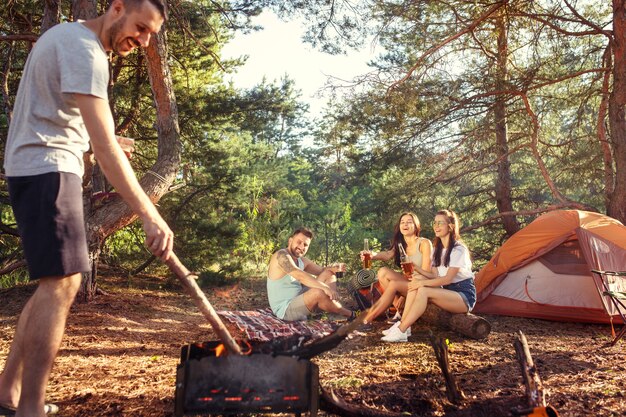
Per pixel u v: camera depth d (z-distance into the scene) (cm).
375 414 275
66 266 233
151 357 515
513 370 458
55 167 237
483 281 830
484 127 1420
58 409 320
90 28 245
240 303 977
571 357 529
